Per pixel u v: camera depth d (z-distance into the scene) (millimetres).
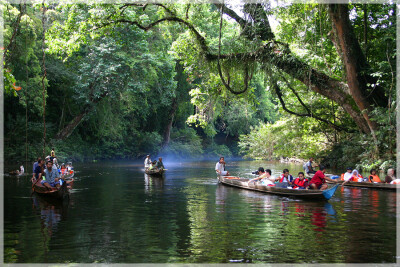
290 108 25422
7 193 12047
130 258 5578
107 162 32094
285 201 10516
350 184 14000
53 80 29297
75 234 6863
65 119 33250
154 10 27859
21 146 26859
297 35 20391
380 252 5781
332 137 26422
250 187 13109
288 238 6551
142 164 29000
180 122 46812
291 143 27984
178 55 21031
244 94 21594
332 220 7953
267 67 17281
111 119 33875
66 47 18781
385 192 12352
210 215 8547
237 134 53562
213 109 22625
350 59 16672
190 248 6027
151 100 37312
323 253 5746
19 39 21875
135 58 27969
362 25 20500
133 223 7738
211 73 21000
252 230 7117
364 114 17328
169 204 10055
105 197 11320
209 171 22453
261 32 17516
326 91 18516
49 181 11445
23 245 6199
